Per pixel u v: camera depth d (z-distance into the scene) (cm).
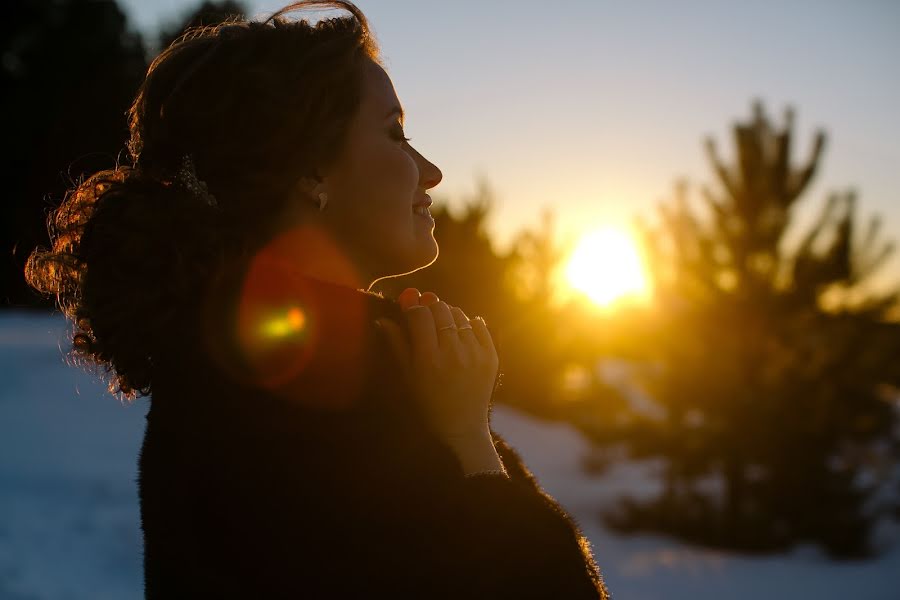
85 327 114
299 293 101
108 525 929
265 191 107
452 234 1809
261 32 110
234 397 99
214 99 106
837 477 1144
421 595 92
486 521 96
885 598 940
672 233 1157
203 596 96
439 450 98
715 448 1152
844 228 1102
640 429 1200
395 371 101
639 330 1178
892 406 1151
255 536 93
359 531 93
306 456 95
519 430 1817
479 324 114
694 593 953
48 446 1346
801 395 1125
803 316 1127
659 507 1204
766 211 1112
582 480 1543
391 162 113
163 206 104
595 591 100
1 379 1748
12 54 3597
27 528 881
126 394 112
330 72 109
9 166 2884
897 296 1121
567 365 1950
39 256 117
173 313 101
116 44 3553
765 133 1120
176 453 101
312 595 92
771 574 1042
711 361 1143
